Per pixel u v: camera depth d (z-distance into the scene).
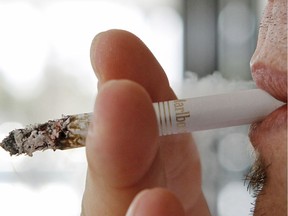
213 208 0.48
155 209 0.13
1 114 0.72
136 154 0.15
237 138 0.39
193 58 0.75
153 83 0.19
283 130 0.16
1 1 0.74
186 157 0.22
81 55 0.74
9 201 0.50
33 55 0.74
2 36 0.73
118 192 0.15
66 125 0.17
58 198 0.52
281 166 0.16
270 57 0.16
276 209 0.16
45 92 0.73
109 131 0.14
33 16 0.74
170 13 0.75
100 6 0.74
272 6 0.17
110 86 0.14
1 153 0.48
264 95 0.17
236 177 0.45
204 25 0.75
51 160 0.51
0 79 0.73
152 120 0.15
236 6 0.72
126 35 0.19
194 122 0.17
